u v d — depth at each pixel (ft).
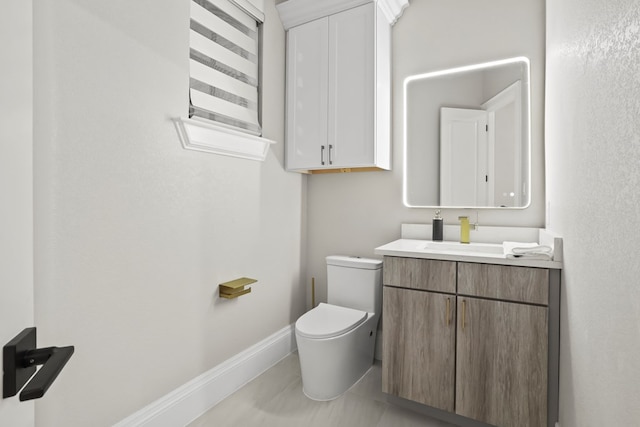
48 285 4.03
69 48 4.19
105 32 4.60
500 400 5.28
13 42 1.57
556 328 4.98
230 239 6.77
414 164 7.97
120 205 4.82
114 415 4.77
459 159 7.54
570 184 4.17
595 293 3.04
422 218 7.89
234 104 6.94
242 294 6.62
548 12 6.19
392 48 8.17
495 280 5.32
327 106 7.68
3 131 1.49
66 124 4.18
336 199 8.84
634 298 2.14
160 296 5.42
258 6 7.52
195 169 6.02
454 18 7.55
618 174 2.45
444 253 5.68
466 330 5.52
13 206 1.59
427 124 7.83
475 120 7.39
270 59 7.87
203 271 6.18
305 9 7.82
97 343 4.56
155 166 5.31
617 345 2.45
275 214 8.05
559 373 4.97
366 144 7.25
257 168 7.48
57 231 4.11
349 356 6.70
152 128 5.25
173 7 5.60
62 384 4.19
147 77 5.17
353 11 7.38
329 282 7.97
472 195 7.43
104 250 4.63
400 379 6.03
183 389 5.76
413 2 7.97
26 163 1.72
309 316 7.07
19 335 1.62
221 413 6.07
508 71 7.07
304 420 5.88
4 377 1.50
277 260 8.13
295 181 8.75
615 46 2.52
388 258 6.15
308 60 7.93
